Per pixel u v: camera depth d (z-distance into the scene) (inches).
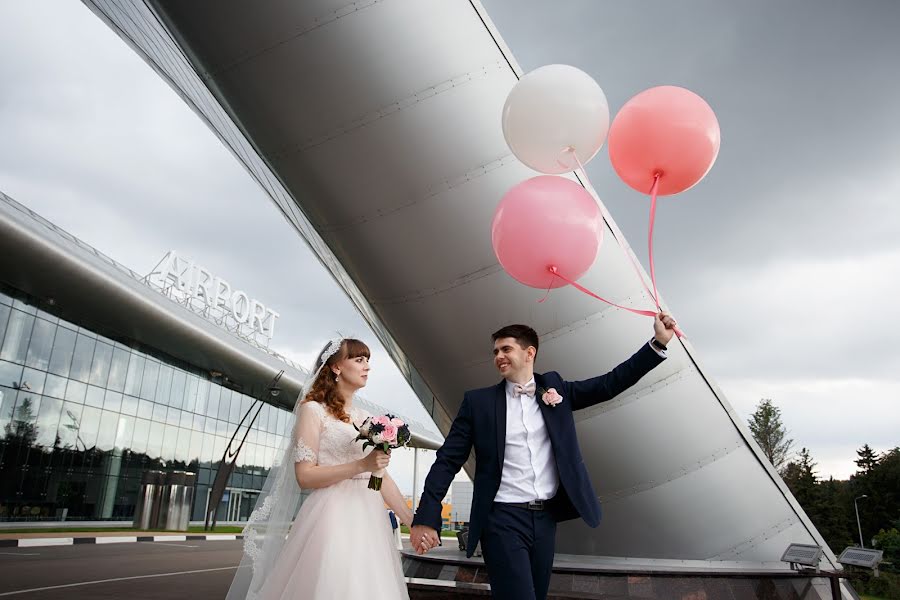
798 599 195.5
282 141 197.3
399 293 212.7
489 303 206.8
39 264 848.9
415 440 1865.2
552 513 106.3
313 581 105.5
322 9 179.5
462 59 190.5
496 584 102.8
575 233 111.2
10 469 871.1
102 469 1041.5
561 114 115.8
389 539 116.8
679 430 214.7
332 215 206.2
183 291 1300.4
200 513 1306.6
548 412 109.3
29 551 535.5
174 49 259.4
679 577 191.0
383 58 184.7
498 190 195.6
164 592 288.8
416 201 197.0
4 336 874.1
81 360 1011.9
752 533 218.4
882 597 679.1
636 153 117.0
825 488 2310.5
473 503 107.7
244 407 1487.5
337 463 116.4
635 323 213.5
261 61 185.8
